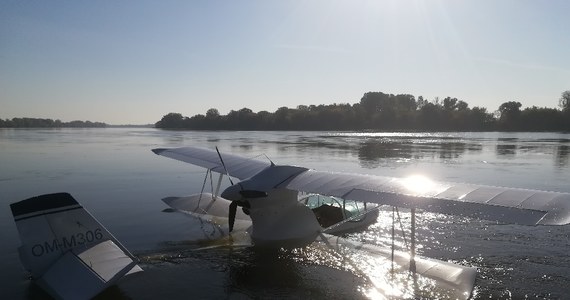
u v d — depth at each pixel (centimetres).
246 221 1420
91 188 2314
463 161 3828
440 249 1218
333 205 1491
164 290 882
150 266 1023
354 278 944
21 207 829
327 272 977
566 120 13675
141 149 5522
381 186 939
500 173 2936
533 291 913
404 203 834
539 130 13988
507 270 1045
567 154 4694
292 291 878
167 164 3622
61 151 5128
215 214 1496
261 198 1077
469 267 997
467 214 743
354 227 1431
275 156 4209
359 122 15825
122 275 804
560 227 1444
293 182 1059
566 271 1034
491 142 7319
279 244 1103
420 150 5231
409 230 1428
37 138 9362
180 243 1216
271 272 984
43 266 838
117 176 2834
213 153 1589
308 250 1130
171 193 2155
